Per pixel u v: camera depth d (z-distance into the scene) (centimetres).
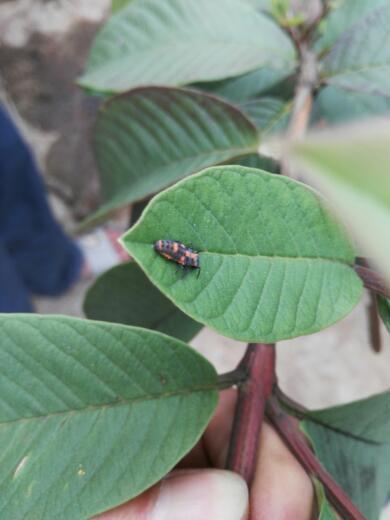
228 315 14
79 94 83
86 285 83
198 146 22
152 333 17
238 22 25
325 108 24
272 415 18
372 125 7
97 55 26
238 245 14
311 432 19
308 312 15
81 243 83
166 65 24
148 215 14
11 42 86
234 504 19
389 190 6
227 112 21
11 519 16
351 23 24
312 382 62
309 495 22
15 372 16
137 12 25
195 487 20
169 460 17
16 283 71
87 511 16
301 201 15
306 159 7
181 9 25
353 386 61
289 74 25
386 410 19
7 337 16
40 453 16
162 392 17
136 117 23
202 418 18
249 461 18
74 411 17
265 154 21
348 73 23
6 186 70
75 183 83
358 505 19
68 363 16
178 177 22
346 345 63
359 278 15
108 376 17
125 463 17
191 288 14
